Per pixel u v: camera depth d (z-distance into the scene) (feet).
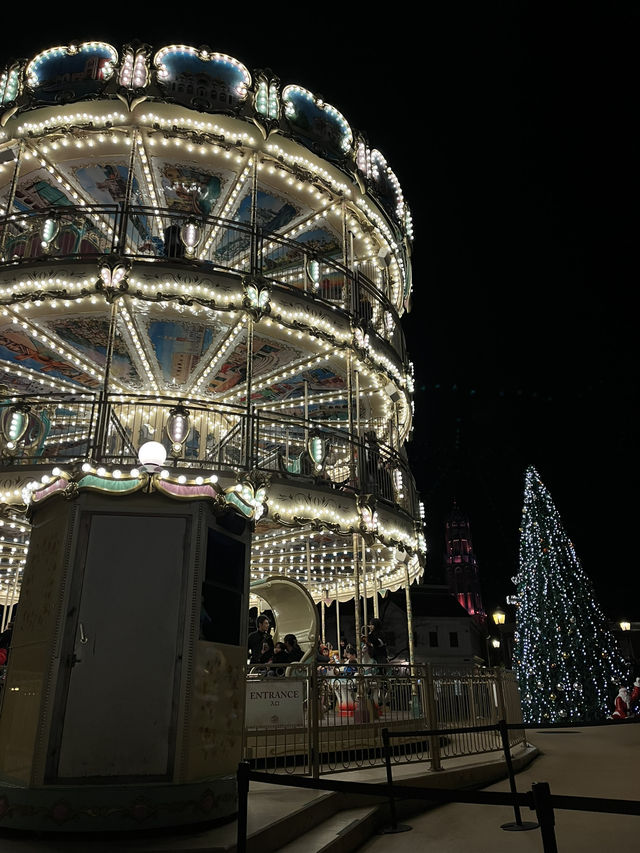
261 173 43.04
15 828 16.37
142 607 18.89
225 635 20.26
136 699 17.99
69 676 17.83
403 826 22.72
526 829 21.34
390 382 46.78
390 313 48.44
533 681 72.49
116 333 40.73
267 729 25.45
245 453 35.73
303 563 61.11
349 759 26.27
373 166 48.78
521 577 78.79
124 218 36.60
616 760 38.04
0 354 43.80
